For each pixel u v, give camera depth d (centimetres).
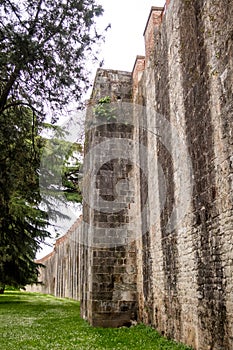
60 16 847
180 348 821
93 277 1316
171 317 949
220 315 678
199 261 781
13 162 943
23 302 2458
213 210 720
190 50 866
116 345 908
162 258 1041
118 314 1288
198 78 811
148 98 1258
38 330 1162
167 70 1052
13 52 805
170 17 1036
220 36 699
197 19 822
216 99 715
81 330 1173
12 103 897
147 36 1307
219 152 700
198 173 802
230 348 637
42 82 877
